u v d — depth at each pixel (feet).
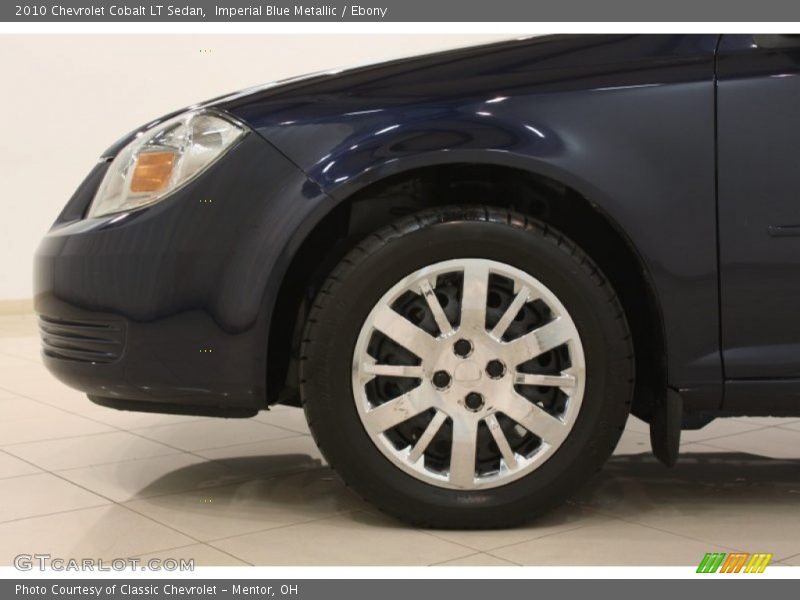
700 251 5.08
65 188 18.74
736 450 7.40
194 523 5.43
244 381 5.16
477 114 5.06
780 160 5.08
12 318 17.89
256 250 5.08
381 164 5.00
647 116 5.08
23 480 6.43
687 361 5.15
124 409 5.61
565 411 5.19
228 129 5.23
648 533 5.23
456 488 5.20
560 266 5.10
